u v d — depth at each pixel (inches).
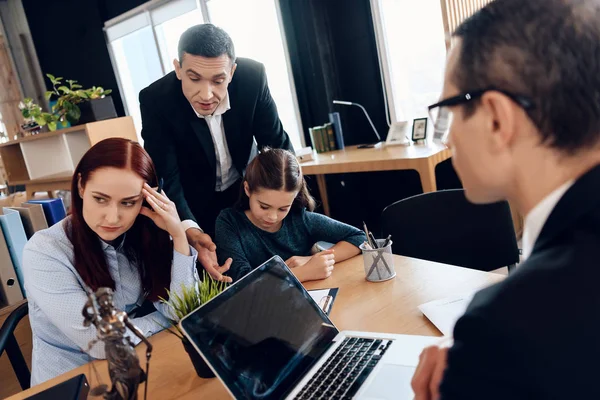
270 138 82.1
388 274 51.0
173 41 186.2
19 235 75.9
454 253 63.4
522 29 18.1
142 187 49.2
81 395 35.9
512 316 16.0
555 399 15.2
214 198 83.4
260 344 35.9
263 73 79.7
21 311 63.1
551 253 17.3
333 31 142.6
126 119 137.0
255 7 154.9
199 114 73.0
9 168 167.2
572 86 17.5
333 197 151.7
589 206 17.3
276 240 67.2
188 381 39.4
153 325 49.8
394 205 64.0
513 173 19.9
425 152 105.7
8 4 231.3
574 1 18.1
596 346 15.1
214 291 40.3
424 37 127.6
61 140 162.9
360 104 144.8
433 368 23.4
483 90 18.9
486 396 16.1
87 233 50.3
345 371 35.7
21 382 63.7
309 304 41.4
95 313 28.0
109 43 207.3
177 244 53.0
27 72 235.6
